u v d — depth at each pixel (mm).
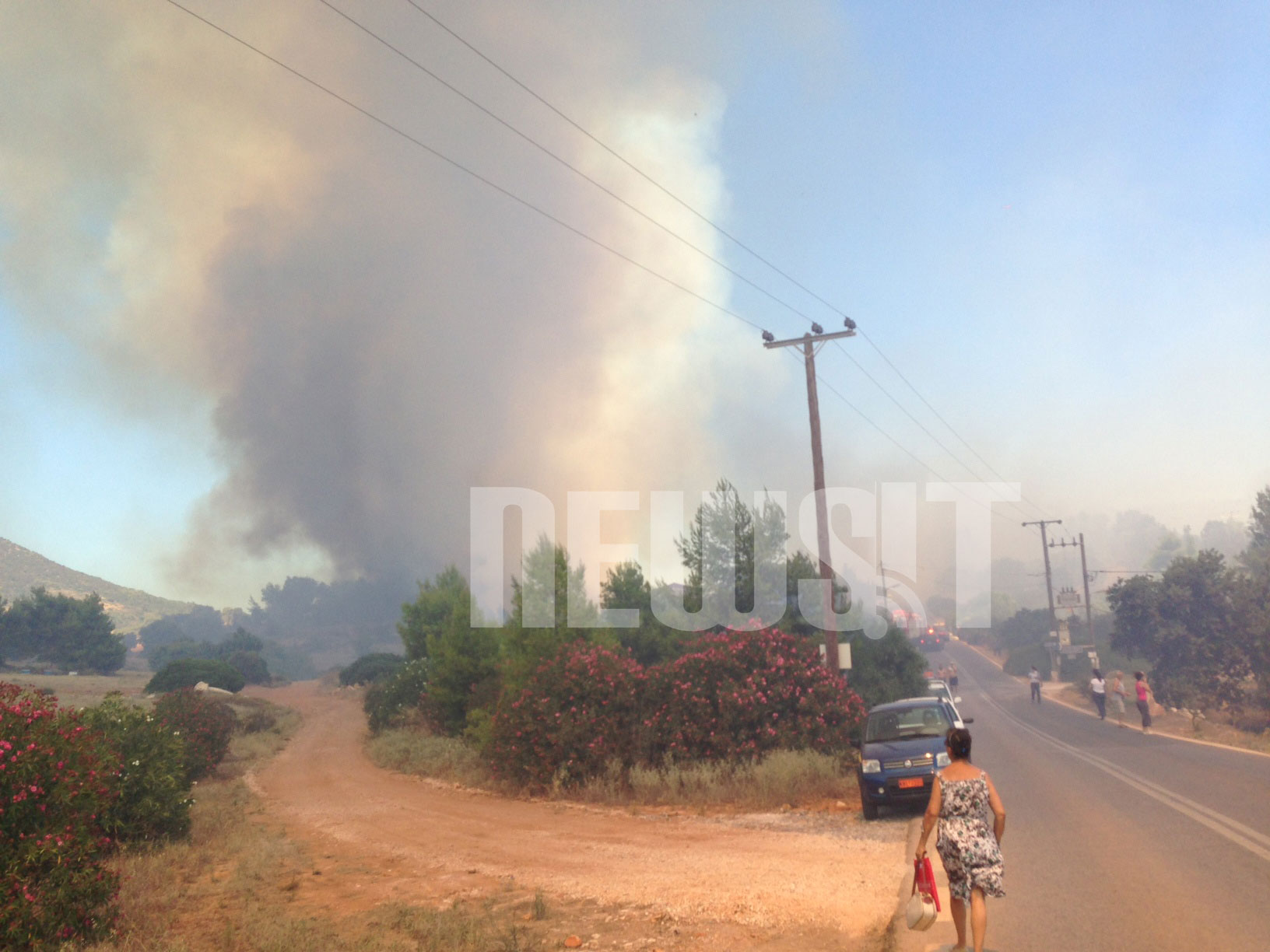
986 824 6438
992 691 63344
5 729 8750
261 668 82625
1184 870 8398
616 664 20000
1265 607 37594
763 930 7340
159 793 13750
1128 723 33562
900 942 6734
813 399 25266
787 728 18125
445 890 9977
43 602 87562
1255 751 20656
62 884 8117
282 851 13008
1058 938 6562
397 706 39562
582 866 10977
